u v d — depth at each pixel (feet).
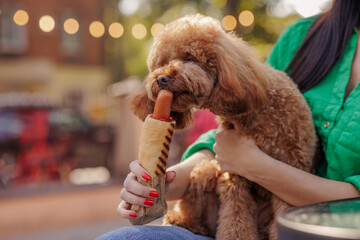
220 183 6.06
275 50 7.17
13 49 47.24
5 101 25.45
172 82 5.34
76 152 24.57
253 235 5.69
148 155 4.67
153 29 26.43
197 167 6.23
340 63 5.99
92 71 53.26
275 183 5.19
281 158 5.66
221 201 6.01
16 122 21.97
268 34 30.30
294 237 2.95
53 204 18.69
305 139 5.59
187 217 6.37
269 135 5.69
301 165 5.57
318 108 5.92
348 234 2.69
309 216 3.24
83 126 25.14
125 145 23.54
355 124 5.30
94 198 19.62
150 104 6.25
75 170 25.52
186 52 5.78
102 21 46.80
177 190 6.17
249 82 5.49
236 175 5.91
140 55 55.16
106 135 25.63
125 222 18.30
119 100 24.13
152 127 4.66
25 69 46.11
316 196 4.97
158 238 4.33
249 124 5.80
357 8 6.05
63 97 50.75
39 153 22.27
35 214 17.74
